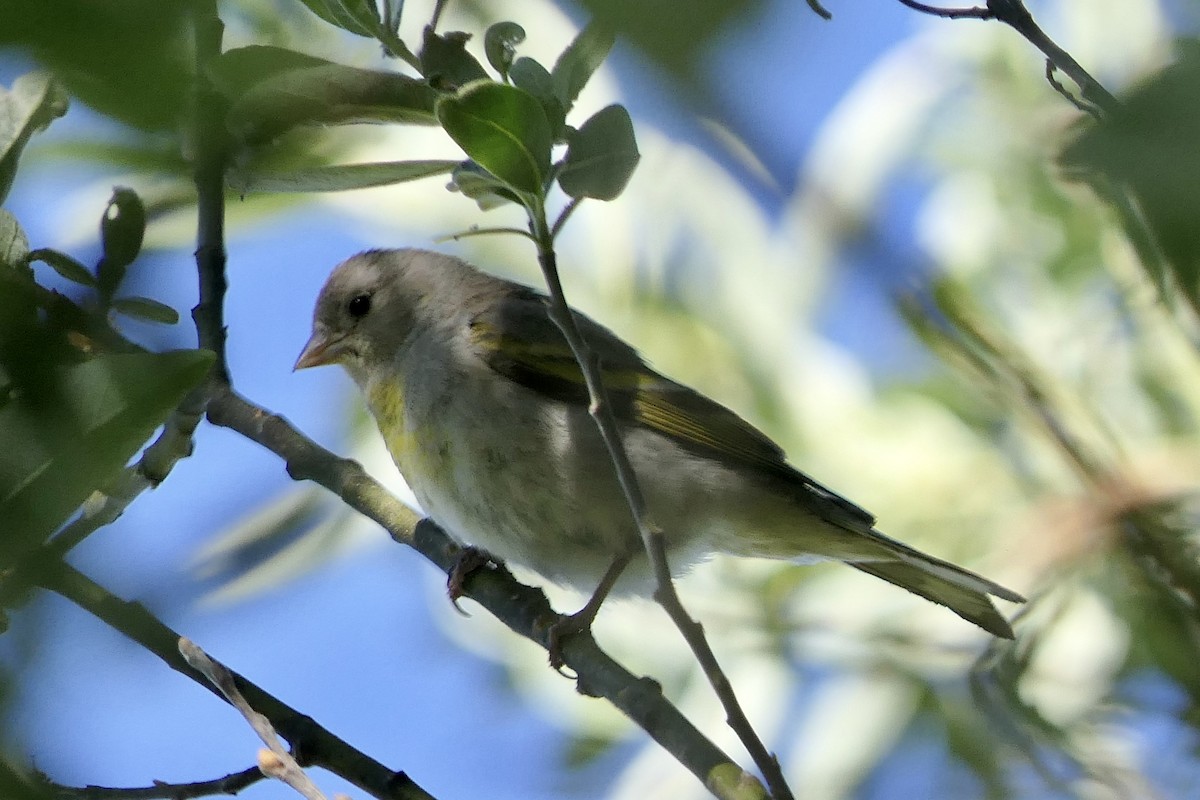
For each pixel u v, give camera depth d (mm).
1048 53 5449
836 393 11531
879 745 10414
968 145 11211
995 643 8430
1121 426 9102
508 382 9406
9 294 3758
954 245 10570
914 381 11195
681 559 9578
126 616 4883
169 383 3795
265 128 4117
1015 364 7645
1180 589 7383
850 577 11273
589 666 7387
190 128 3271
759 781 5922
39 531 3703
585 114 10773
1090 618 8125
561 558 9438
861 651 10875
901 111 11539
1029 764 7922
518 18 10211
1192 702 7586
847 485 10938
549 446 9258
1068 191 9531
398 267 10523
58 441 3734
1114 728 7750
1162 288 3615
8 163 4758
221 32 3801
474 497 9352
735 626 11312
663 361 12219
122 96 2551
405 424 9719
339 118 4910
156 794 6039
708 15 2145
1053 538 8492
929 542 10211
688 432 9375
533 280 13078
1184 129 2729
